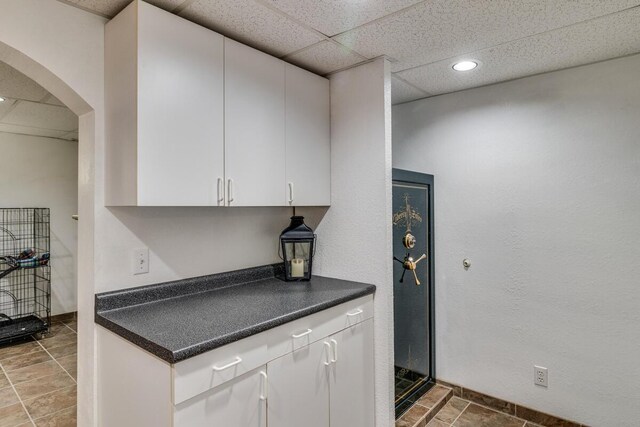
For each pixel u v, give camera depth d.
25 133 4.05
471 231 2.56
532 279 2.32
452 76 2.32
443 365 2.71
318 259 2.38
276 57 2.02
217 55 1.65
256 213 2.26
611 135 2.05
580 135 2.14
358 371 1.97
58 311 4.34
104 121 1.57
